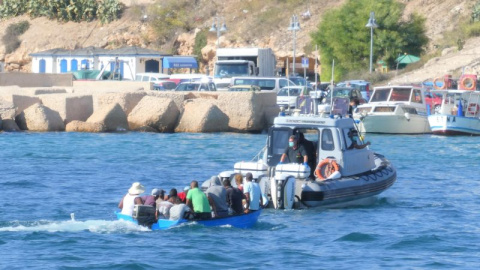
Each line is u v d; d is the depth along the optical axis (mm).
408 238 64812
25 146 126562
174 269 54656
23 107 152125
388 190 89938
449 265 56406
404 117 157125
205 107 152750
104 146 128125
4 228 66062
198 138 141875
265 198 75500
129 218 66812
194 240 62406
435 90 159125
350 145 80500
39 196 83000
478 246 62438
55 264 55406
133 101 154750
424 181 97375
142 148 126500
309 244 62438
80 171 101625
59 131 149750
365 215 74688
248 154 120688
